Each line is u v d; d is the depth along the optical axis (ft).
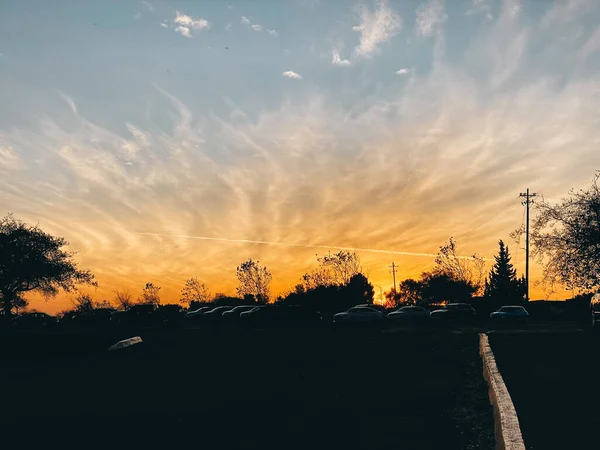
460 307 204.44
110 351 111.86
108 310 254.06
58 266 246.27
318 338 121.29
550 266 189.98
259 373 74.79
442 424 43.19
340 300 294.66
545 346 86.38
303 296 294.46
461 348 92.43
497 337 105.91
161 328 187.32
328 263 346.54
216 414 50.65
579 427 35.45
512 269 342.23
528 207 237.45
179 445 40.96
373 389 59.47
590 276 186.60
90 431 46.65
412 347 96.94
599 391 47.60
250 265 357.61
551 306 237.86
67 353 109.29
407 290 379.55
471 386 58.54
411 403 51.55
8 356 106.32
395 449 37.24
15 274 242.17
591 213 188.03
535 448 31.14
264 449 38.78
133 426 47.67
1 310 245.45
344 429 43.09
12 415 54.19
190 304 337.31
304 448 38.52
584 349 81.10
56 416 53.06
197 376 74.64
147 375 77.97
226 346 112.16
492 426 41.29
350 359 85.05
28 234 250.37
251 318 176.76
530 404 42.50
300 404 53.31
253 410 51.60
